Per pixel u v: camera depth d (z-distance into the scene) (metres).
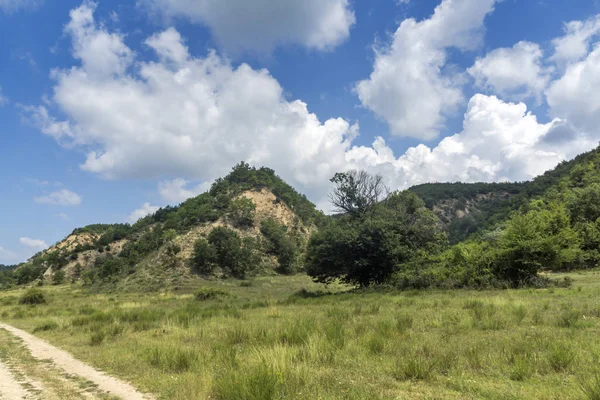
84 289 76.19
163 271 74.62
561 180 88.38
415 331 12.07
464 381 6.63
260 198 118.25
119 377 8.92
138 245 100.81
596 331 10.21
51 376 9.20
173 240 86.69
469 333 11.11
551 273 38.88
